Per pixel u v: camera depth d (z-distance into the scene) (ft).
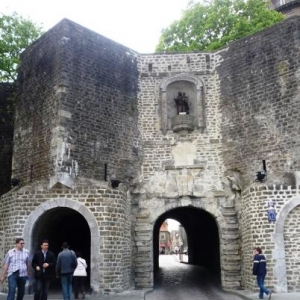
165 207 63.67
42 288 38.63
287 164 58.13
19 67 69.56
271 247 52.65
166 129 67.21
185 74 69.31
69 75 60.39
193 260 102.73
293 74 60.13
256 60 64.39
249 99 63.93
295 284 51.42
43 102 61.93
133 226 62.28
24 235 53.06
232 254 60.18
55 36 63.00
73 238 71.10
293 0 114.83
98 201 54.24
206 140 66.49
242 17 93.66
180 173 65.10
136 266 60.49
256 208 54.85
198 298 52.01
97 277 51.80
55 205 53.98
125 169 63.52
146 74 69.62
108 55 65.98
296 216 53.78
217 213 62.80
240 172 63.05
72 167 57.21
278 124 60.13
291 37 61.52
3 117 73.20
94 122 61.41
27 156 62.34
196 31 97.45
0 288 52.85
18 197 54.34
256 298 46.85
